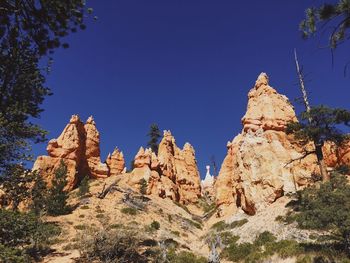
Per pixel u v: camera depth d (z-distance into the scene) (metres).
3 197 18.91
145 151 71.88
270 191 45.97
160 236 41.62
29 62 14.45
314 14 9.55
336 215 24.12
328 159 52.25
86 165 70.94
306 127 31.86
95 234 31.50
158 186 67.12
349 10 9.14
